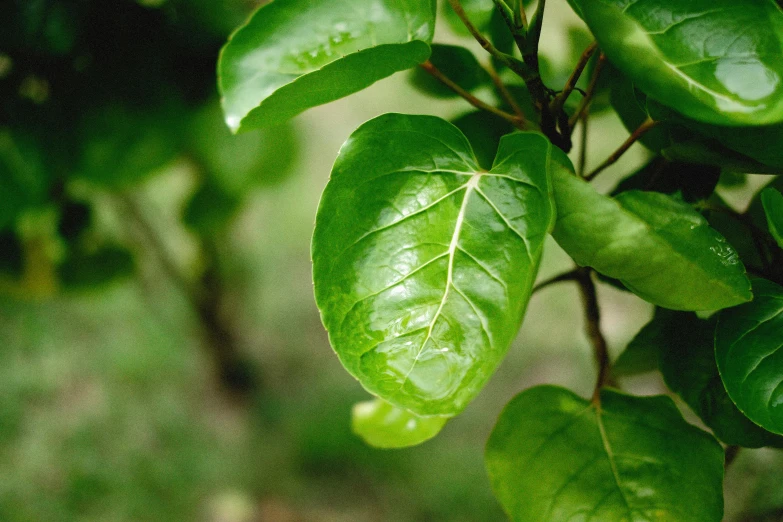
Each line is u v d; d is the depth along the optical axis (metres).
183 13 0.74
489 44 0.48
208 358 2.13
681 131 0.50
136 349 2.41
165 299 2.48
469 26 0.48
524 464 0.52
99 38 0.71
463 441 2.16
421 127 0.48
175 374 2.37
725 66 0.46
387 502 2.01
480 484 1.99
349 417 2.22
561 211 0.46
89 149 0.71
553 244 2.25
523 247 0.46
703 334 0.51
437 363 0.46
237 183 0.81
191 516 1.94
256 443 2.15
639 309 1.73
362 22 0.51
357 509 2.00
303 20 0.51
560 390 0.52
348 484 2.08
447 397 0.46
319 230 0.47
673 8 0.47
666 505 0.50
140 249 1.52
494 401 2.26
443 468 2.06
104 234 0.96
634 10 0.47
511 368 2.35
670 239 0.47
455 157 0.48
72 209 0.89
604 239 0.46
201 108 0.76
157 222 2.16
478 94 0.55
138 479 1.99
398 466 2.09
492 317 0.46
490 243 0.47
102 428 2.13
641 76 0.45
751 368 0.48
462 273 0.47
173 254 2.21
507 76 0.54
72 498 1.92
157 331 2.47
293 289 2.84
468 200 0.47
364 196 0.48
